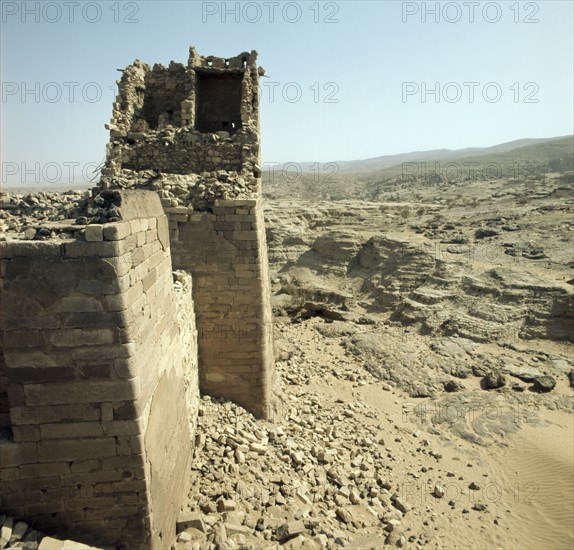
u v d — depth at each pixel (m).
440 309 26.45
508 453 13.67
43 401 5.73
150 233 7.17
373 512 9.73
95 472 5.96
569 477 12.20
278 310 30.36
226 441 10.38
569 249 30.45
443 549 9.07
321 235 42.16
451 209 55.12
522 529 10.22
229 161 13.69
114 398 5.81
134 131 14.71
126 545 6.18
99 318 5.64
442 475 12.16
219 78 16.42
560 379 18.80
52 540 5.71
